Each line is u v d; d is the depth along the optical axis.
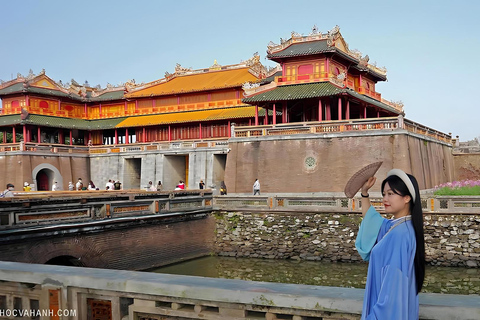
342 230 27.88
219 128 60.59
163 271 25.03
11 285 6.63
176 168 59.59
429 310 4.37
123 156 61.22
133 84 70.81
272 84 44.44
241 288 5.23
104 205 21.53
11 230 16.84
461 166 55.50
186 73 70.69
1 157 58.69
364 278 23.62
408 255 4.08
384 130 36.62
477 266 24.95
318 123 39.69
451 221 25.66
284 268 26.48
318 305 4.78
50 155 59.78
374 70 55.59
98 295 6.03
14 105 66.50
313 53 42.78
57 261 20.41
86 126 68.44
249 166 41.84
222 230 30.75
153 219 24.89
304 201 29.08
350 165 37.62
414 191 4.38
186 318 5.53
